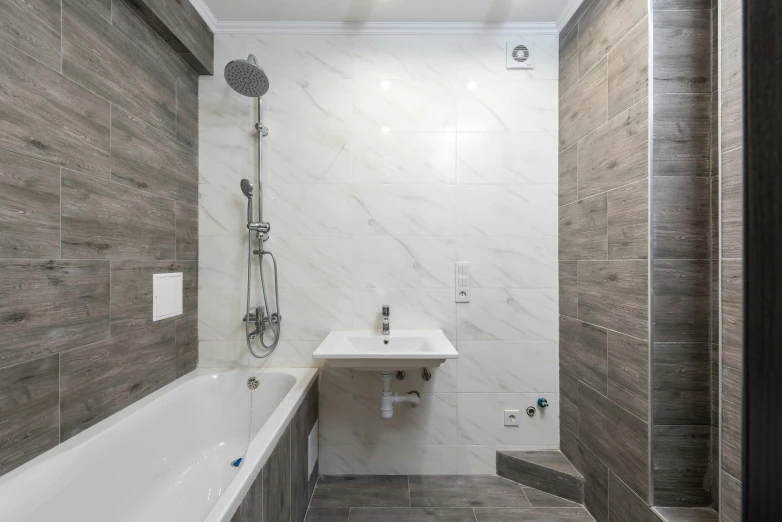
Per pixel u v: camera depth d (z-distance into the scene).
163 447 1.66
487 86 2.04
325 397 2.02
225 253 2.05
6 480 1.07
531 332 2.04
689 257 1.38
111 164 1.47
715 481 1.36
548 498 1.82
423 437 2.02
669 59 1.38
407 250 2.04
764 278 0.18
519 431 2.03
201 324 2.05
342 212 2.04
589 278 1.75
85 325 1.36
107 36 1.45
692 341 1.38
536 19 2.00
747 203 0.19
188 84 1.96
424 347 1.82
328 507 1.75
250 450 1.21
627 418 1.50
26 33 1.15
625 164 1.51
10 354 1.11
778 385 0.17
